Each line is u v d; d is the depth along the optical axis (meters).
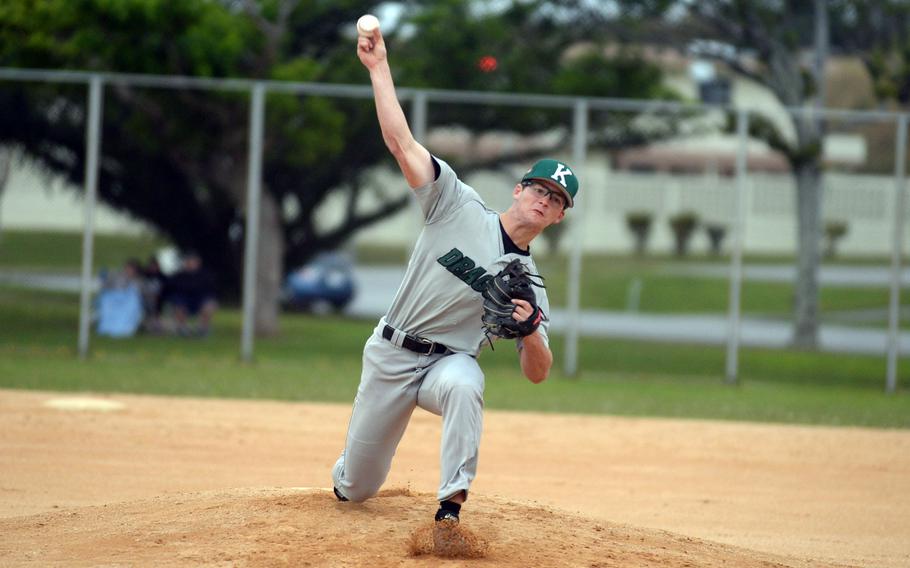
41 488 29.81
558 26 81.38
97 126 56.59
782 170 120.12
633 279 112.25
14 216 73.75
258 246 73.38
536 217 19.59
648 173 110.19
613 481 34.47
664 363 69.56
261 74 70.12
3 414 40.03
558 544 21.03
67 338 65.62
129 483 30.92
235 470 33.31
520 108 77.56
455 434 19.39
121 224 81.56
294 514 21.59
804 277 80.94
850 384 62.78
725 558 22.20
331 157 76.25
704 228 116.56
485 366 62.09
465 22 78.00
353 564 18.92
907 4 82.44
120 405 43.19
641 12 80.81
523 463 36.53
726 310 110.06
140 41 65.00
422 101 57.62
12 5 64.38
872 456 39.75
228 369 56.19
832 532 28.84
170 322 78.06
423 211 19.73
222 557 19.41
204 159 74.88
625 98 80.38
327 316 93.25
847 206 84.12
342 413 44.19
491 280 19.39
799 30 87.75
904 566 25.11
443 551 19.39
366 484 21.52
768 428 44.81
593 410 48.09
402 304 20.11
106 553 19.92
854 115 58.22
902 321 101.94
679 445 40.62
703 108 58.59
